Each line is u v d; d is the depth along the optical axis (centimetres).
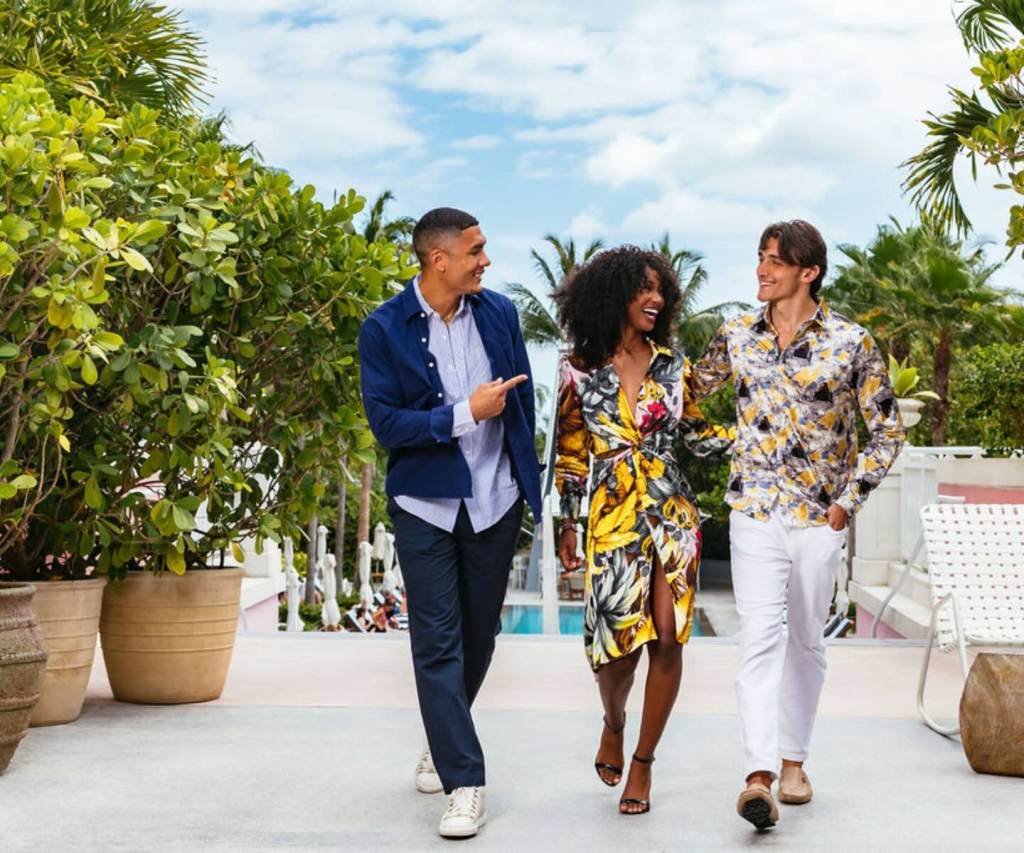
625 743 514
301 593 2362
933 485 1102
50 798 433
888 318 3438
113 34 1098
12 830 394
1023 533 567
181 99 1185
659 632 404
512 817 411
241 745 514
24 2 1009
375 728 546
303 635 845
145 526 590
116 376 557
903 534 1228
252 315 607
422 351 417
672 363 414
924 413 3456
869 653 758
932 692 633
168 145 593
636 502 404
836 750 505
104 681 679
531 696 620
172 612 595
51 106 517
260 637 838
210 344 605
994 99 664
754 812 381
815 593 414
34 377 499
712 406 3447
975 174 908
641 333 416
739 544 414
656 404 409
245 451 634
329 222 617
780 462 412
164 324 595
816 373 409
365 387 417
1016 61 632
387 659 743
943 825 402
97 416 582
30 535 593
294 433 619
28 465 563
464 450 417
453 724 397
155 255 577
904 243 3544
